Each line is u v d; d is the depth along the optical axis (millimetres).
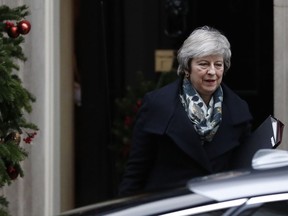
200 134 7617
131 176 7852
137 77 11789
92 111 11758
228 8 11695
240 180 5562
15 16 8008
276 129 7516
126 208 5641
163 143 7680
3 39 7953
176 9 11867
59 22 10922
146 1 11898
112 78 11883
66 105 11297
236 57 11625
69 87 11344
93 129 11781
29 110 7895
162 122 7648
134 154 7828
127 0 11883
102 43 11805
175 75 11234
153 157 7805
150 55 11906
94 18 11781
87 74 11781
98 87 11781
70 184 11453
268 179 5500
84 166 11789
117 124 11625
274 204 5332
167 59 11883
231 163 7777
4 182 7805
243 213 5332
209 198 5441
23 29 7953
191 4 11844
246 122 7754
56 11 10695
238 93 11578
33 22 10305
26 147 10305
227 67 7797
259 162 5949
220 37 7625
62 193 11211
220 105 7695
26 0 10281
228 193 5430
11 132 7891
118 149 11609
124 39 11898
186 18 11852
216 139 7680
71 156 11461
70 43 11344
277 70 10242
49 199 10508
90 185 11820
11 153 7664
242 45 11609
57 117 10766
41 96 10344
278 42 10227
